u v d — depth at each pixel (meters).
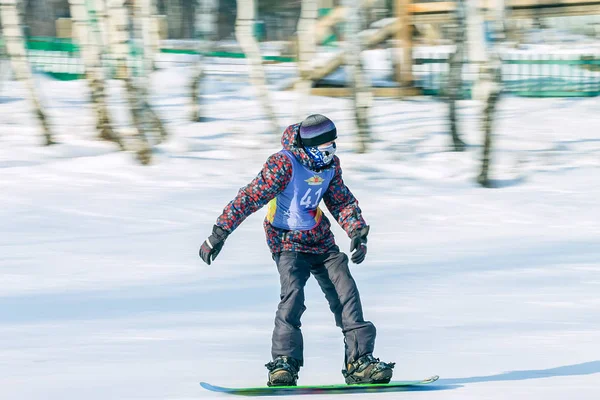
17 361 9.78
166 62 69.62
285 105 51.41
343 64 55.66
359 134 34.25
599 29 68.69
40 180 28.52
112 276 16.17
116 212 23.89
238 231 21.61
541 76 59.16
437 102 53.28
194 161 31.97
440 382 9.00
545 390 8.44
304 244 9.01
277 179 8.69
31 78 34.16
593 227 22.88
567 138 39.69
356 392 8.52
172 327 11.97
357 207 9.10
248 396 8.31
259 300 14.08
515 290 14.95
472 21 31.56
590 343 10.92
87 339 11.12
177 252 18.84
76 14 35.38
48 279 15.84
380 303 13.82
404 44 56.88
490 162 29.16
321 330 11.94
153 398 8.12
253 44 36.50
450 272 16.67
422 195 27.47
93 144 34.97
